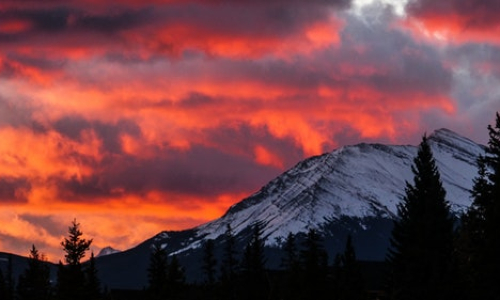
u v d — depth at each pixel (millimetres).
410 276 151000
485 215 148000
